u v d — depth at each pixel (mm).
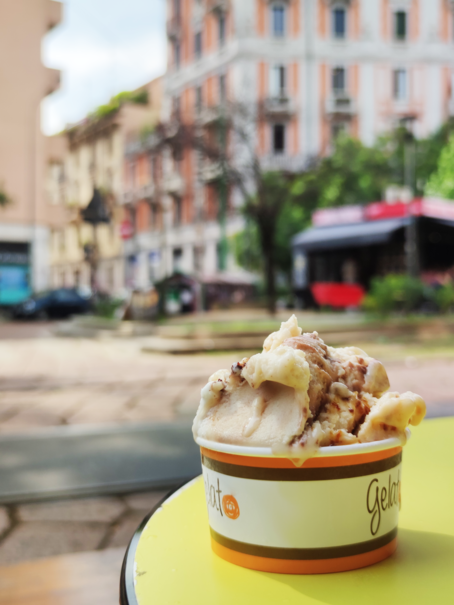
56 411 5520
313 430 728
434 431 1525
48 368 8945
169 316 16859
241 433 764
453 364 8422
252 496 750
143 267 36375
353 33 29828
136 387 6934
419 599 669
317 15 29500
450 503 1008
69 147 38062
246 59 28875
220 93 29375
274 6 29281
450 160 25062
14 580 1658
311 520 731
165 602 680
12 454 3814
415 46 30188
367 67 29844
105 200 25547
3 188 26312
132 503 2988
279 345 858
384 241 17484
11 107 25797
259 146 27812
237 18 28984
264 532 748
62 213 27844
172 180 33250
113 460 3643
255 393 791
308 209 24734
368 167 25531
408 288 14477
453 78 30500
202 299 19094
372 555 757
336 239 18891
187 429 4418
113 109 35906
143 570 764
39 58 25641
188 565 775
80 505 2949
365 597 675
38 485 3205
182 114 16547
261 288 22484
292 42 29359
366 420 775
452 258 18453
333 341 11484
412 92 30250
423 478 1151
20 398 6285
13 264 26812
